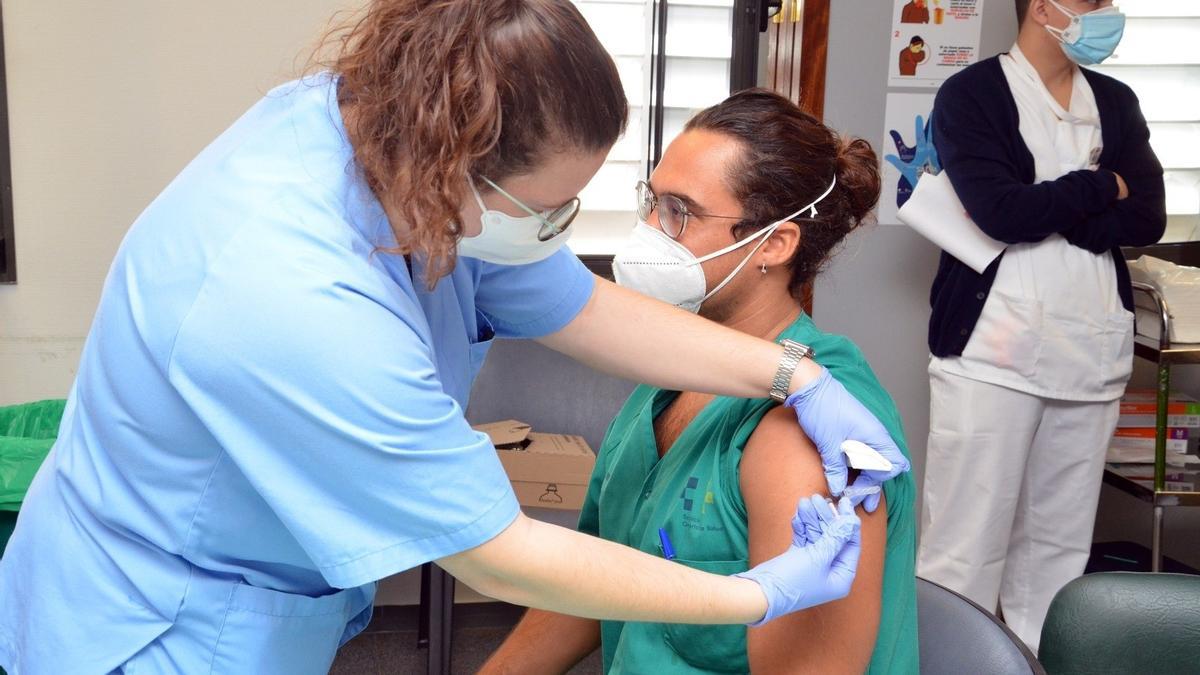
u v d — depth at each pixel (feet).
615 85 2.75
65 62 8.82
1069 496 9.34
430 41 2.63
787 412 3.86
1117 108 9.00
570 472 8.69
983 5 9.91
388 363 2.77
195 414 2.88
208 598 3.24
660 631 4.05
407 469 2.82
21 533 3.49
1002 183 8.52
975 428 9.02
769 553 3.65
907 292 10.34
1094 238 8.77
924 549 9.46
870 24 9.83
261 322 2.71
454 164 2.59
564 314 3.95
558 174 2.80
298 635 3.43
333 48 3.13
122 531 3.22
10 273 9.07
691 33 9.71
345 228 2.88
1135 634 4.32
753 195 4.08
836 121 9.98
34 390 9.34
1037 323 8.78
